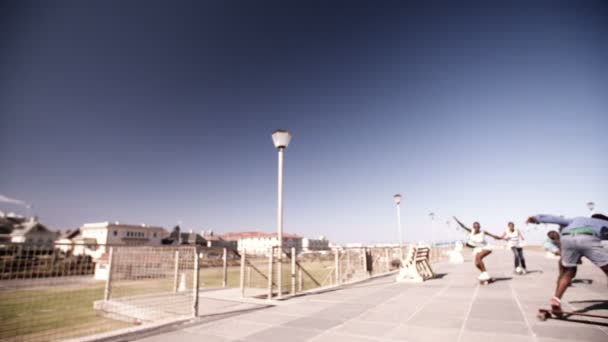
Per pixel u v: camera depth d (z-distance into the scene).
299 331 4.77
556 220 4.80
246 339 4.46
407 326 4.79
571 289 7.28
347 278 12.00
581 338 3.93
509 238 11.17
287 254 8.84
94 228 60.19
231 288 10.62
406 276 10.16
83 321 8.83
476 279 9.98
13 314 10.48
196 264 6.11
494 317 5.08
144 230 66.12
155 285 14.44
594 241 4.39
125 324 8.10
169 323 5.36
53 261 4.95
